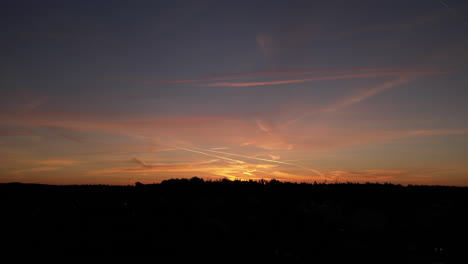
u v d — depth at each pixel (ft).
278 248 51.83
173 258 47.44
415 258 49.55
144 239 53.67
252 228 58.13
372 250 52.49
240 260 47.42
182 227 57.88
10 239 53.57
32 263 45.44
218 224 58.70
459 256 49.55
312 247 52.47
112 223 60.59
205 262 46.44
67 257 47.57
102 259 47.01
